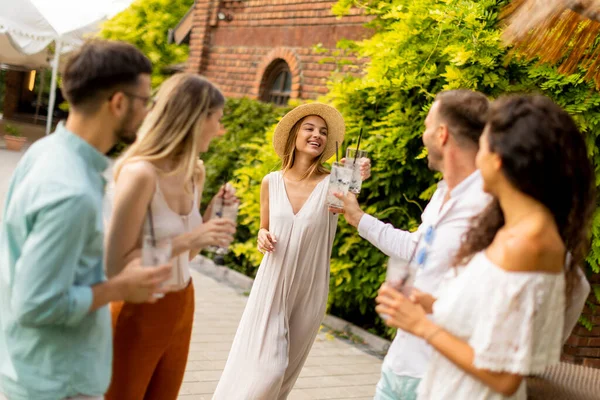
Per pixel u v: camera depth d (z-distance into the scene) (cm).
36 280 195
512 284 194
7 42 1758
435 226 271
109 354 230
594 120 517
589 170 204
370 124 676
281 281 396
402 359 277
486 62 549
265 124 952
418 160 636
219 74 1197
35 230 197
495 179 204
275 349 390
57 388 212
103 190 221
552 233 197
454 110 267
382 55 645
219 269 873
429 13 600
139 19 1722
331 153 424
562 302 202
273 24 1073
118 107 213
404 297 213
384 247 337
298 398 495
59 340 211
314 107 410
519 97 204
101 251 219
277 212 402
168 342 281
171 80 273
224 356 557
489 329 195
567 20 365
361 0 752
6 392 215
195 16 1248
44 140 216
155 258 224
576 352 584
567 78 519
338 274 668
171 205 274
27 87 2902
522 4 384
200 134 272
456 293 205
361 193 678
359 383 543
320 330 677
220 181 979
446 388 209
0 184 1168
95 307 209
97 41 217
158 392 295
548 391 238
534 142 195
